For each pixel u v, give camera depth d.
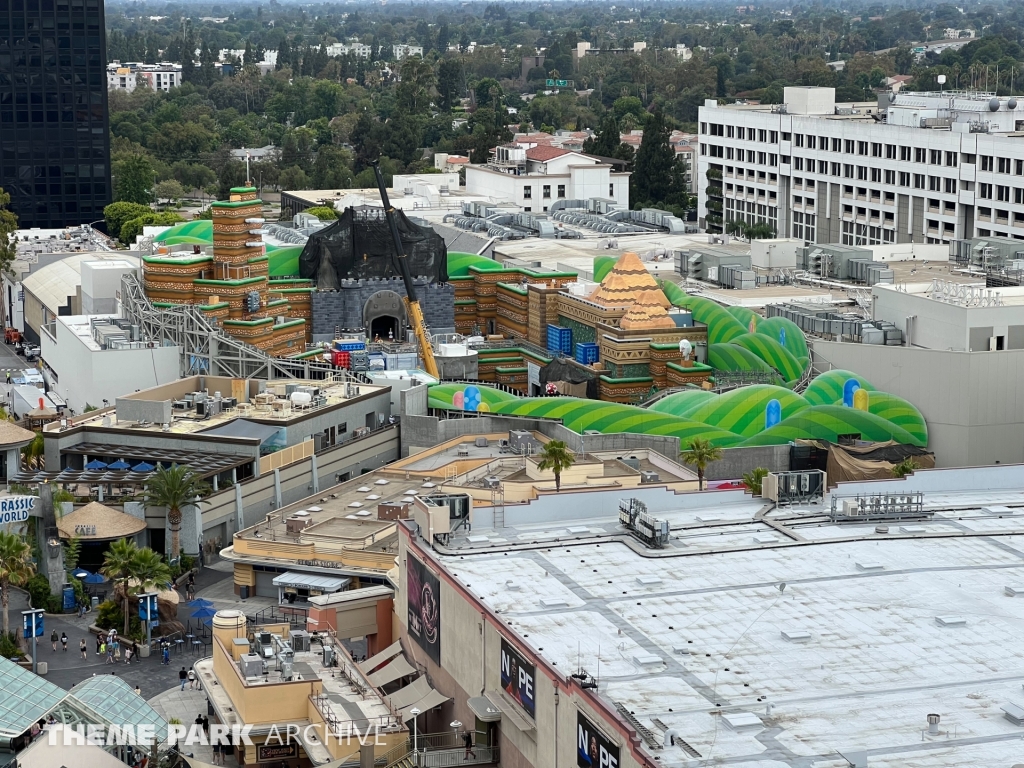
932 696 106.56
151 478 189.12
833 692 107.31
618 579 129.50
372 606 152.12
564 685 107.31
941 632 118.06
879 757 96.94
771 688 107.94
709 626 119.44
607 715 100.56
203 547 192.50
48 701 129.62
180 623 173.75
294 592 179.62
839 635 117.56
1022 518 146.62
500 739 120.25
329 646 143.62
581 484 178.88
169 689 156.75
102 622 171.38
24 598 181.12
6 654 161.50
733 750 97.94
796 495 150.62
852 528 143.00
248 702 133.25
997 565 133.00
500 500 160.62
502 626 117.56
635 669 111.31
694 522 144.62
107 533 186.25
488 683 121.38
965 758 96.81
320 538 182.25
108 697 134.88
